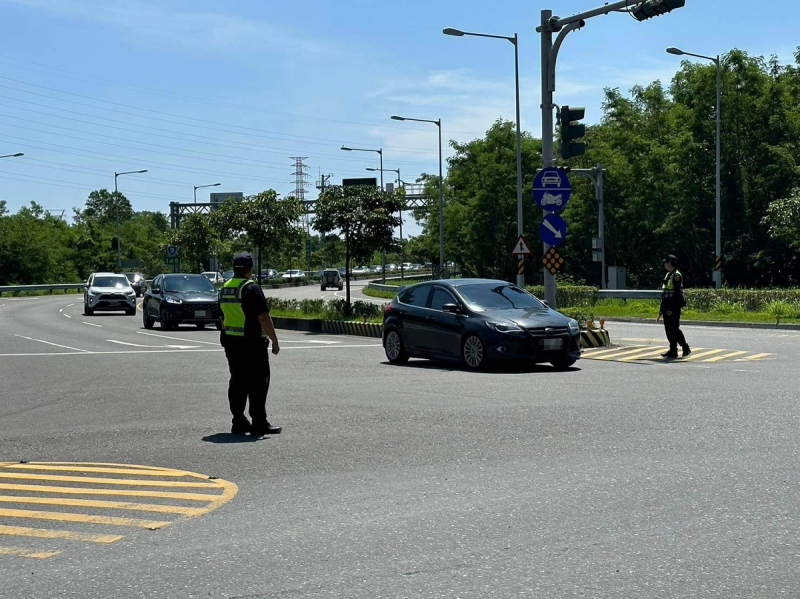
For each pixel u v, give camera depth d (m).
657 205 54.88
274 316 31.41
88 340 25.59
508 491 6.82
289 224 39.22
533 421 10.02
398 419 10.45
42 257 85.38
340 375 15.49
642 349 19.39
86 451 9.13
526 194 62.53
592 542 5.49
